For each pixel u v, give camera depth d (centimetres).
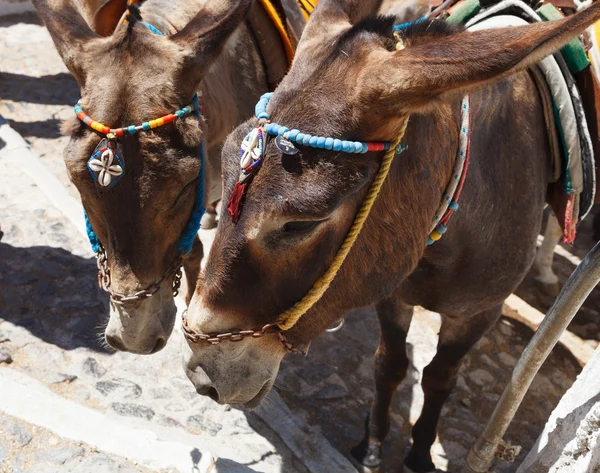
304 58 221
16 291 488
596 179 352
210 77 379
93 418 380
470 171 267
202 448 366
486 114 272
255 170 205
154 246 315
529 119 302
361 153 209
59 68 840
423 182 237
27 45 884
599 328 552
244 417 407
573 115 315
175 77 313
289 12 441
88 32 327
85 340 453
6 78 798
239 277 216
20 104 749
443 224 260
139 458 360
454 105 246
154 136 302
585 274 246
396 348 369
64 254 529
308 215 203
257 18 412
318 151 205
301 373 462
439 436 433
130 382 425
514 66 188
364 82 205
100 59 313
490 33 200
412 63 201
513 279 314
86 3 413
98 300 490
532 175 304
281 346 246
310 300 227
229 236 212
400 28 230
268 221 205
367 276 240
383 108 206
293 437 391
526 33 191
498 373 495
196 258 429
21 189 591
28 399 388
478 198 275
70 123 308
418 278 302
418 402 452
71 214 571
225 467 355
